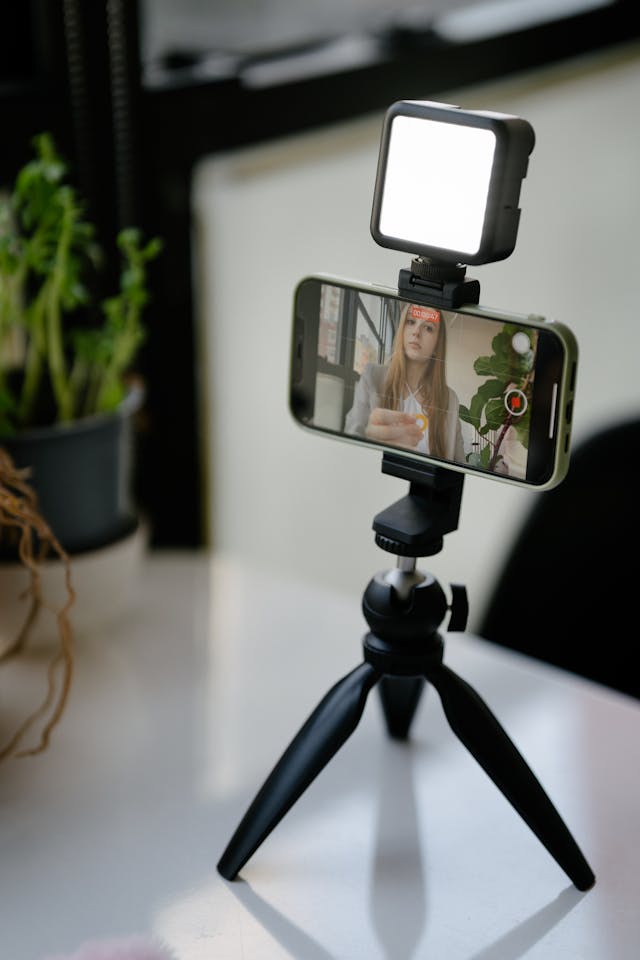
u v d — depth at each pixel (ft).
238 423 4.44
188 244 3.89
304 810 2.48
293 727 2.76
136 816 2.44
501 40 4.55
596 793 2.53
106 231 3.61
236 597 3.37
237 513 4.58
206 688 2.91
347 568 5.04
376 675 2.24
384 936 2.14
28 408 3.15
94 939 2.11
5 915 2.17
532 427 1.97
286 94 3.91
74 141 3.44
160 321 3.91
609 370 5.74
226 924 2.15
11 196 3.29
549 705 2.85
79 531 2.93
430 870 2.31
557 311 5.41
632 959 2.08
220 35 3.87
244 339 4.34
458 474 2.18
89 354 3.12
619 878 2.29
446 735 2.74
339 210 4.46
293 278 4.43
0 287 2.93
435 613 2.22
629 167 5.49
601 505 3.59
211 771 2.59
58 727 2.74
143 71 3.53
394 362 2.11
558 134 5.07
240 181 4.09
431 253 1.96
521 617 3.66
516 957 2.09
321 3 4.12
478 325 1.98
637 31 5.21
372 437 2.19
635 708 2.84
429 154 1.93
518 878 2.29
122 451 3.06
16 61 3.28
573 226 5.32
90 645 3.09
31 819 2.42
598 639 3.63
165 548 4.29
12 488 2.79
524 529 3.67
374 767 2.62
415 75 4.29
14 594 2.89
